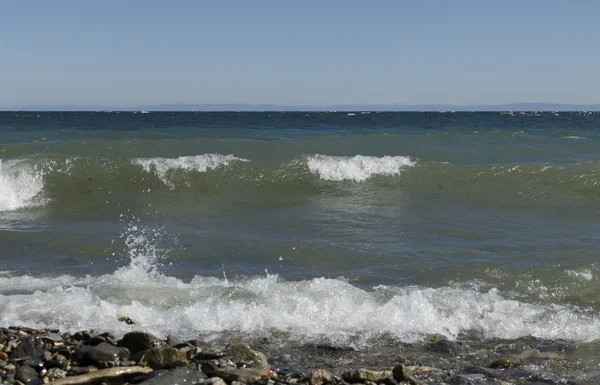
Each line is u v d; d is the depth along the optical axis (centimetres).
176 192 1110
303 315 531
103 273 654
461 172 1173
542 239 791
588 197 1061
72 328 494
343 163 1198
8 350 443
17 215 958
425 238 804
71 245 767
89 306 532
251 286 586
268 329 506
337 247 761
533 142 1716
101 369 404
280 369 425
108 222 906
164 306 544
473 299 564
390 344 481
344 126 2903
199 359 430
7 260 703
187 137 1938
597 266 658
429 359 452
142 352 426
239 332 500
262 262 700
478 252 731
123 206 1016
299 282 597
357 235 822
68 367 415
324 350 468
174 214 963
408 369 427
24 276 628
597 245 752
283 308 539
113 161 1158
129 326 500
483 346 477
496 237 805
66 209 1001
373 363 444
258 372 403
